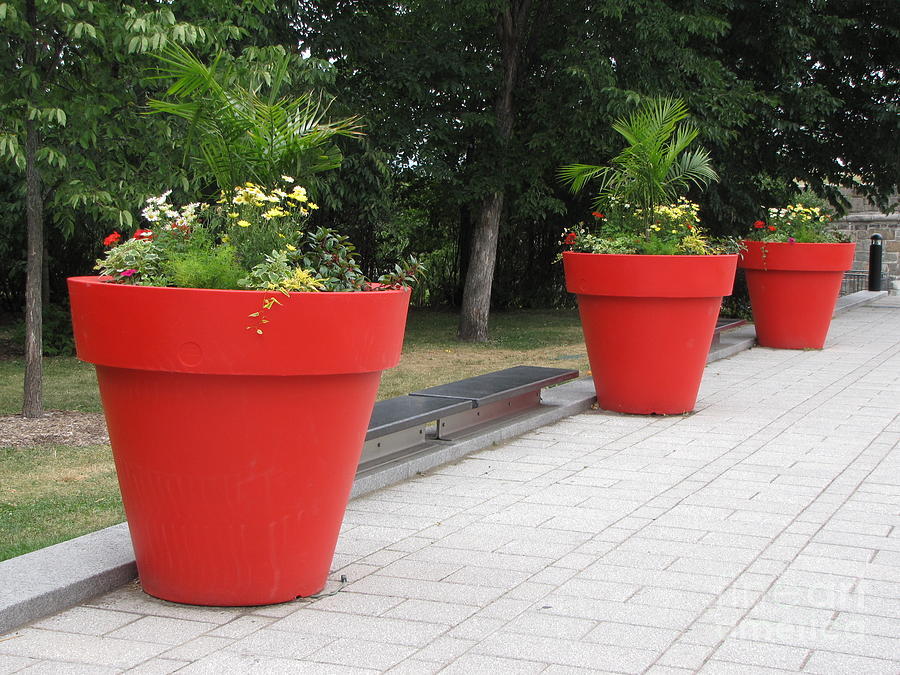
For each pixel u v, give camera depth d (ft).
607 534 14.42
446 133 37.45
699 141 39.11
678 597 11.83
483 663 9.89
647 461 19.08
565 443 20.68
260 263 11.26
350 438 11.27
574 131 35.58
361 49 36.19
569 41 35.37
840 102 43.45
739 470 18.33
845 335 40.04
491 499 16.39
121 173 22.77
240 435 10.56
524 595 11.89
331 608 11.38
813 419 23.16
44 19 20.66
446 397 20.34
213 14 23.70
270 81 21.81
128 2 21.17
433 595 11.86
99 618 10.96
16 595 10.85
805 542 14.02
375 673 9.62
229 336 10.20
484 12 36.09
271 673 9.61
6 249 41.09
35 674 9.53
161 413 10.57
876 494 16.62
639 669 9.77
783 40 41.75
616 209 25.05
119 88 22.29
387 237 51.31
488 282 39.93
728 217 44.91
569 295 55.62
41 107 20.65
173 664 9.79
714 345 34.40
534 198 38.60
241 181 13.03
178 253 11.50
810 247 34.22
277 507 10.95
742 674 9.66
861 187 51.62
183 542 11.06
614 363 23.52
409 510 15.71
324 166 13.33
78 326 10.98
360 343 10.77
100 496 16.16
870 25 46.11
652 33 35.32
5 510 15.26
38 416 22.67
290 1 33.42
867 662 9.96
